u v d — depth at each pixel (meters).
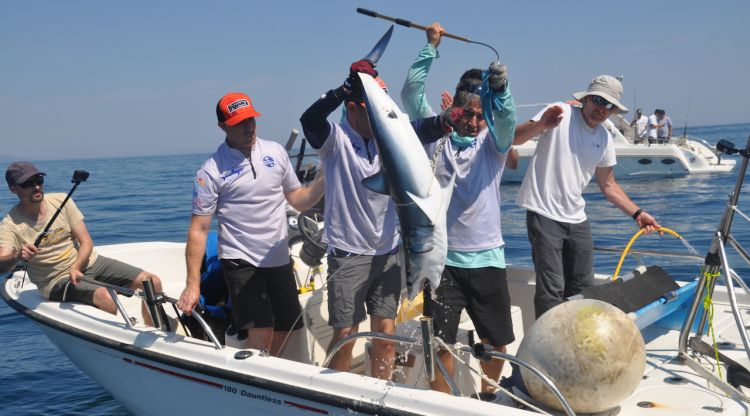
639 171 18.45
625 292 3.52
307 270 4.73
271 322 3.68
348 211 3.29
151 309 3.64
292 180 3.79
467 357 3.45
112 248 5.63
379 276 3.35
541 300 3.75
